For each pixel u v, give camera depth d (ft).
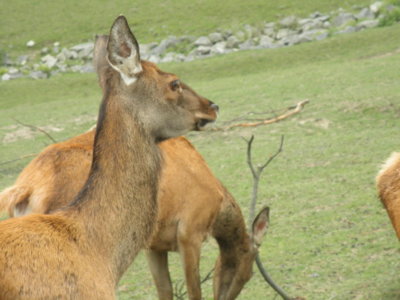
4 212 47.57
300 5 289.53
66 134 151.02
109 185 36.86
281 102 150.00
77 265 34.60
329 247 71.77
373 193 87.10
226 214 54.34
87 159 48.49
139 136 38.09
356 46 221.25
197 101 40.60
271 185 97.14
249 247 50.98
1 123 166.91
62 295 33.58
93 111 172.76
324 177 97.50
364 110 131.44
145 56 269.64
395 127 120.16
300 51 228.22
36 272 33.09
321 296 60.23
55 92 226.79
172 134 39.93
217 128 58.13
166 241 53.57
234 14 291.79
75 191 46.60
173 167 52.39
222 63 230.89
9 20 322.55
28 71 271.90
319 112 135.03
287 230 78.43
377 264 65.82
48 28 311.88
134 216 37.55
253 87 173.68
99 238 36.29
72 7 328.70
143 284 68.33
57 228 35.29
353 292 60.23
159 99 38.86
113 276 36.83
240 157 113.91
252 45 260.21
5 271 32.24
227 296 52.01
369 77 161.07
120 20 35.53
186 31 286.05
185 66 234.99
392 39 221.05
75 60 280.72
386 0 271.49
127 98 37.93
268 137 125.08
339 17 266.98
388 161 62.28
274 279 65.51
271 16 283.79
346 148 110.73
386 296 58.49
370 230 75.05
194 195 52.95
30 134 152.66
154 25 298.15
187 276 53.62
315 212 83.30
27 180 47.96
